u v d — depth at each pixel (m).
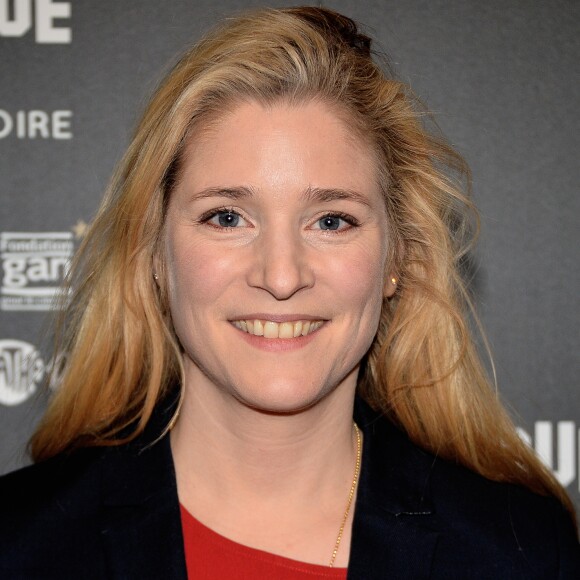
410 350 1.88
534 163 2.32
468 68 2.30
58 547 1.56
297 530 1.62
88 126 2.29
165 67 2.17
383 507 1.64
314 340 1.53
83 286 1.90
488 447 1.90
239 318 1.51
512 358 2.35
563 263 2.34
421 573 1.58
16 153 2.29
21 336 2.31
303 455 1.61
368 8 2.29
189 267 1.51
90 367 1.83
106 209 1.82
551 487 1.91
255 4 2.29
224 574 1.55
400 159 1.74
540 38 2.31
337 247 1.52
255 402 1.51
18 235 2.30
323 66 1.53
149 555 1.53
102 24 2.28
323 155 1.48
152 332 1.76
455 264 1.90
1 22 2.27
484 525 1.69
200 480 1.64
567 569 1.70
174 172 1.56
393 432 1.85
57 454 1.82
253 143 1.47
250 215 1.48
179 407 1.70
